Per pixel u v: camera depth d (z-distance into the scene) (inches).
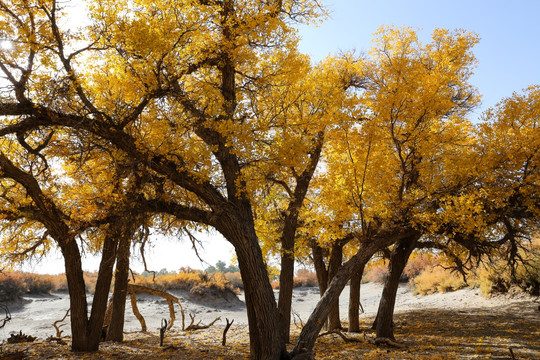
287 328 426.3
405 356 314.0
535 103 312.5
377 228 361.4
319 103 330.6
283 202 435.5
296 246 408.8
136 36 234.1
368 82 432.8
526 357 301.0
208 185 292.0
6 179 340.5
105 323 522.6
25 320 750.5
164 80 273.6
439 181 338.0
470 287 763.4
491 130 327.0
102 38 255.9
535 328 435.2
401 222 356.5
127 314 825.5
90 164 331.9
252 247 288.2
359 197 329.4
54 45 262.1
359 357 320.8
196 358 332.2
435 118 329.4
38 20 267.6
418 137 318.3
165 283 1069.8
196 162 264.7
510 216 343.6
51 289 1142.3
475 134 354.9
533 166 325.4
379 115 312.7
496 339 386.9
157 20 256.1
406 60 313.1
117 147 282.0
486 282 685.3
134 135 293.6
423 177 358.6
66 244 348.2
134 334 538.0
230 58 286.4
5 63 257.1
